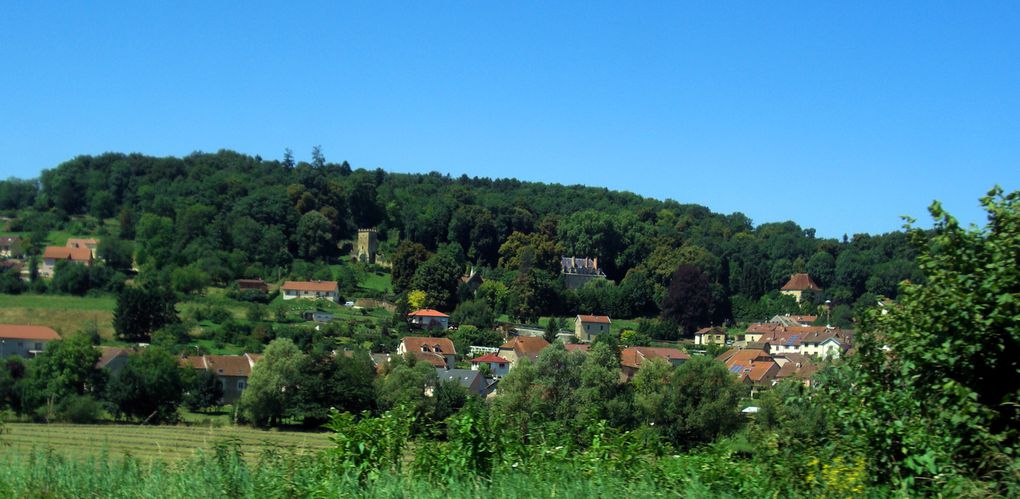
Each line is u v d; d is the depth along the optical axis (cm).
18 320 8050
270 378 4184
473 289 11806
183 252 11444
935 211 941
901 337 938
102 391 4538
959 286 902
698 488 922
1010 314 847
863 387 959
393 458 1094
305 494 991
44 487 1088
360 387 4284
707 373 3575
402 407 1170
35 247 11819
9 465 1167
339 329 8688
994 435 823
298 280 11694
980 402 884
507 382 4209
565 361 4188
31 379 4431
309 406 4162
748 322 11238
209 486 1033
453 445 1062
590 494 921
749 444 1095
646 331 10444
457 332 9325
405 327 9338
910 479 838
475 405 1125
